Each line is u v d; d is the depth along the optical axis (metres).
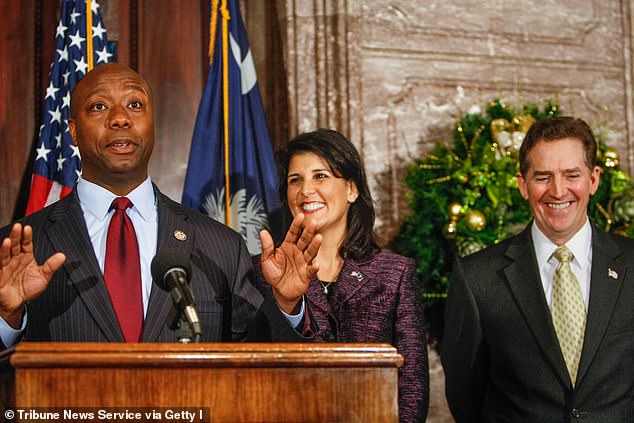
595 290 3.01
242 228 4.00
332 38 4.52
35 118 4.26
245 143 4.09
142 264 2.60
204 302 2.56
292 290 2.25
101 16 4.16
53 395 1.70
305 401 1.82
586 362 2.91
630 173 4.93
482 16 4.84
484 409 3.12
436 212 4.26
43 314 2.44
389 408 1.85
